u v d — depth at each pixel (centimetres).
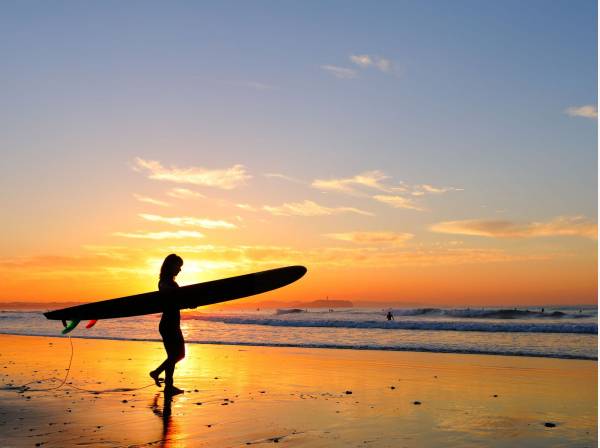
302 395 731
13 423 555
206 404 662
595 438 500
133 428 533
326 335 2078
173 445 471
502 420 577
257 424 552
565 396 724
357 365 1089
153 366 1056
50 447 462
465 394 744
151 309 809
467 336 1966
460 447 469
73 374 936
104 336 2020
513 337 1898
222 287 852
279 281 889
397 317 5931
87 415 593
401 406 651
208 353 1362
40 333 2227
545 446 473
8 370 995
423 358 1227
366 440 492
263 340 1827
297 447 466
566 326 2333
